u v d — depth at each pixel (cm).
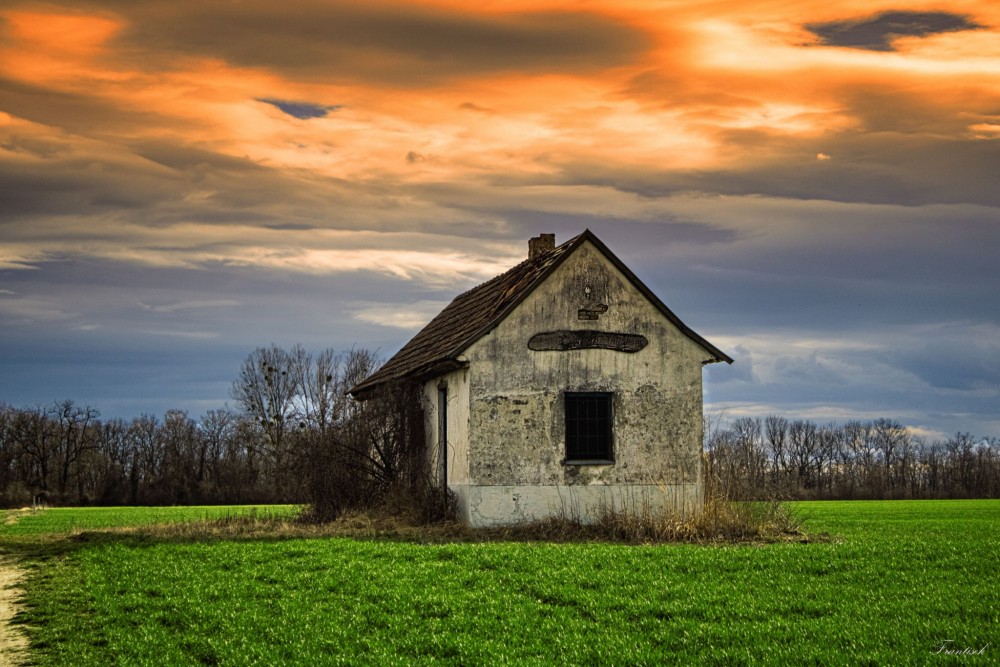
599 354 2708
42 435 8606
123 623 1433
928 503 5631
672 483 2706
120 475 8119
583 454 2677
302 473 3028
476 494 2573
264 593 1619
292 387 6550
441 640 1268
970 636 1240
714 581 1642
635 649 1205
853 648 1188
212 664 1216
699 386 2772
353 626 1364
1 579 1903
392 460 3030
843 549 2023
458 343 2700
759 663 1137
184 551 2152
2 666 1228
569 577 1672
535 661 1161
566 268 2714
